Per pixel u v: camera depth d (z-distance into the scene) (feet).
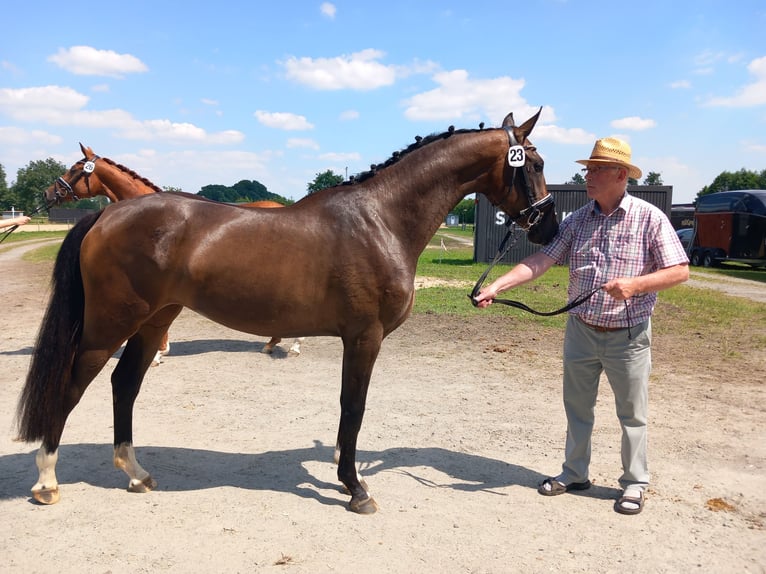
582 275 11.56
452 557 9.68
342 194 11.28
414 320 32.04
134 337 12.10
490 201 12.55
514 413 17.49
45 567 9.16
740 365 23.17
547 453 14.53
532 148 11.95
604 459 14.14
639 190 64.95
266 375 21.48
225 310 11.07
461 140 11.66
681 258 10.67
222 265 10.70
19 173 284.20
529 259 12.32
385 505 11.60
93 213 11.34
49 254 80.79
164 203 10.93
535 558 9.70
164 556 9.53
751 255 78.38
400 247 11.27
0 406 17.10
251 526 10.60
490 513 11.33
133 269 10.66
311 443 14.96
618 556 9.81
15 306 36.42
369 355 11.18
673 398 18.81
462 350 25.53
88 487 12.12
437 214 11.69
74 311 11.02
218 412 17.25
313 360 23.84
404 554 9.74
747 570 9.43
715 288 53.11
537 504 11.76
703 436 15.47
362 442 15.14
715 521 11.05
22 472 12.80
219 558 9.50
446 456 14.26
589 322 11.46
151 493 11.91
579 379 11.97
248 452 14.28
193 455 13.98
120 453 11.90
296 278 10.77
